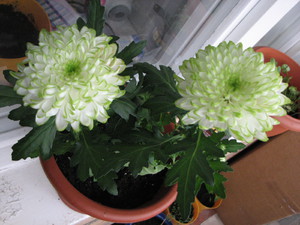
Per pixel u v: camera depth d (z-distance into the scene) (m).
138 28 0.50
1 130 0.40
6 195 0.41
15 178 0.43
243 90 0.24
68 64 0.23
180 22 0.44
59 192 0.31
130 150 0.29
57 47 0.23
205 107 0.23
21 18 0.42
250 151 0.63
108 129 0.32
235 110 0.23
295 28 0.52
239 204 0.69
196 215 0.65
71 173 0.35
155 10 0.48
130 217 0.32
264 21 0.37
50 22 0.43
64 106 0.22
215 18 0.39
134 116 0.32
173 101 0.29
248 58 0.25
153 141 0.30
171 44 0.47
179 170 0.28
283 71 0.51
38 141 0.26
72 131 0.30
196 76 0.24
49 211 0.42
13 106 0.40
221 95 0.24
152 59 0.49
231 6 0.36
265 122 0.24
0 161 0.42
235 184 0.68
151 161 0.32
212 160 0.34
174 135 0.34
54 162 0.32
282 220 0.77
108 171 0.27
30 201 0.42
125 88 0.30
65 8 0.45
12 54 0.40
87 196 0.34
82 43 0.23
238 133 0.24
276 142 0.56
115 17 0.49
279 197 0.58
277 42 0.56
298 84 0.54
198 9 0.40
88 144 0.30
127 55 0.30
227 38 0.41
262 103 0.24
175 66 0.48
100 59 0.23
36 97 0.22
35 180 0.43
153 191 0.37
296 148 0.52
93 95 0.22
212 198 0.70
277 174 0.57
